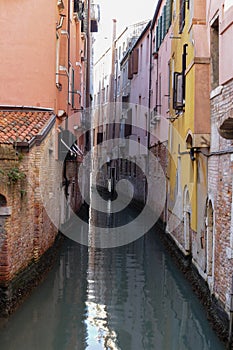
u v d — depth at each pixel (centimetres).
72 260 1579
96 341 906
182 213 1480
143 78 3020
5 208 953
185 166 1459
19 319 995
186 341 909
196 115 1105
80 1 2369
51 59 1548
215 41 1102
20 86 1536
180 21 1557
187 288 1255
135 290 1238
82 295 1183
